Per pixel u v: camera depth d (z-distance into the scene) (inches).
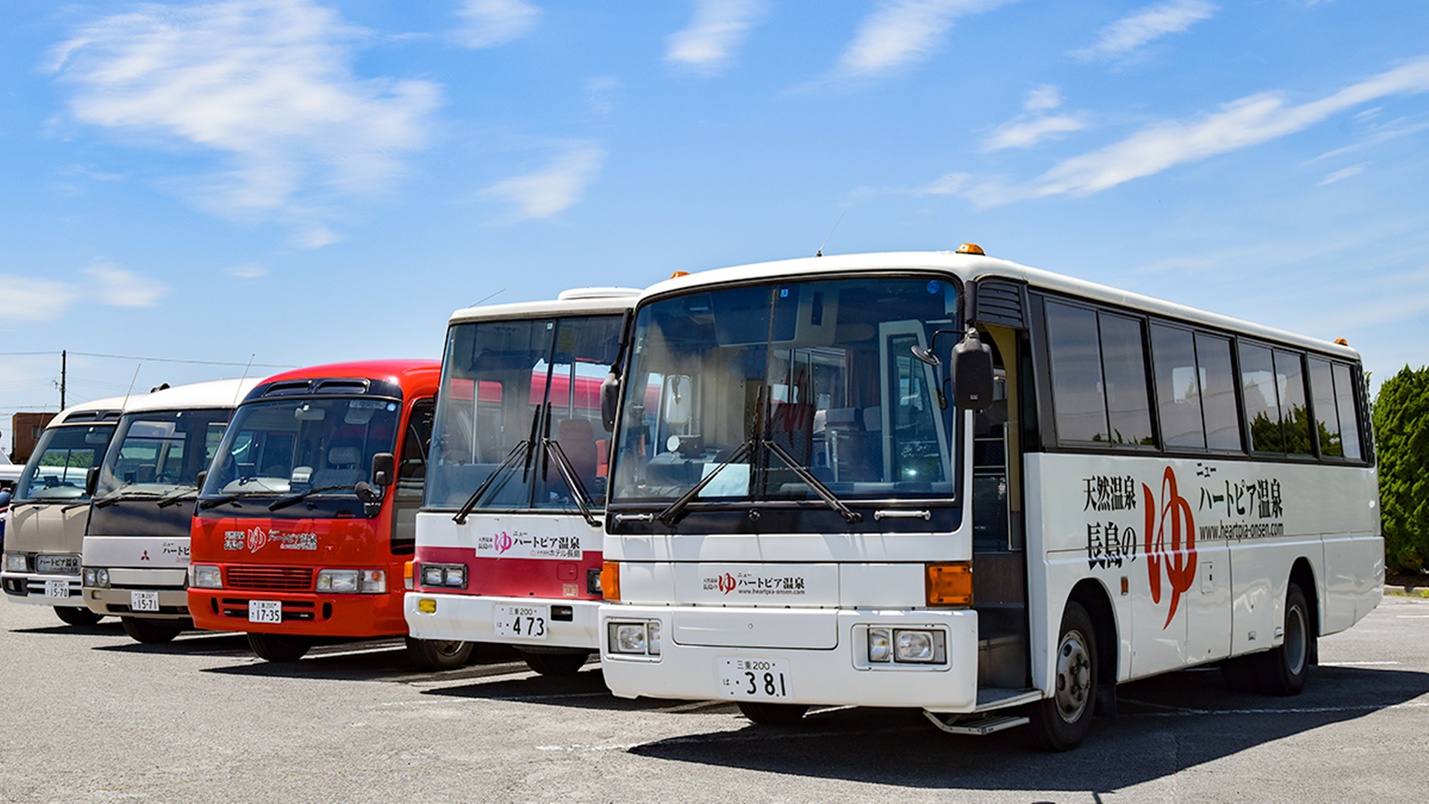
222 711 436.5
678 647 343.9
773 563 334.6
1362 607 581.6
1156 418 425.1
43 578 700.0
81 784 320.2
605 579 363.9
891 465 330.0
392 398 561.6
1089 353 392.8
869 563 324.5
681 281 373.4
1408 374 1026.7
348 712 438.0
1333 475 565.0
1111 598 383.2
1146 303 431.8
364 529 540.1
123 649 638.5
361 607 534.6
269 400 582.2
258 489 565.6
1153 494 414.6
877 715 434.9
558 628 469.4
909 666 318.3
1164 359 439.2
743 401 351.6
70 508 700.0
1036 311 366.3
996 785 323.0
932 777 332.2
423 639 548.4
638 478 362.9
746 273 362.3
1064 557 362.0
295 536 547.5
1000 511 364.5
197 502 575.8
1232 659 509.0
